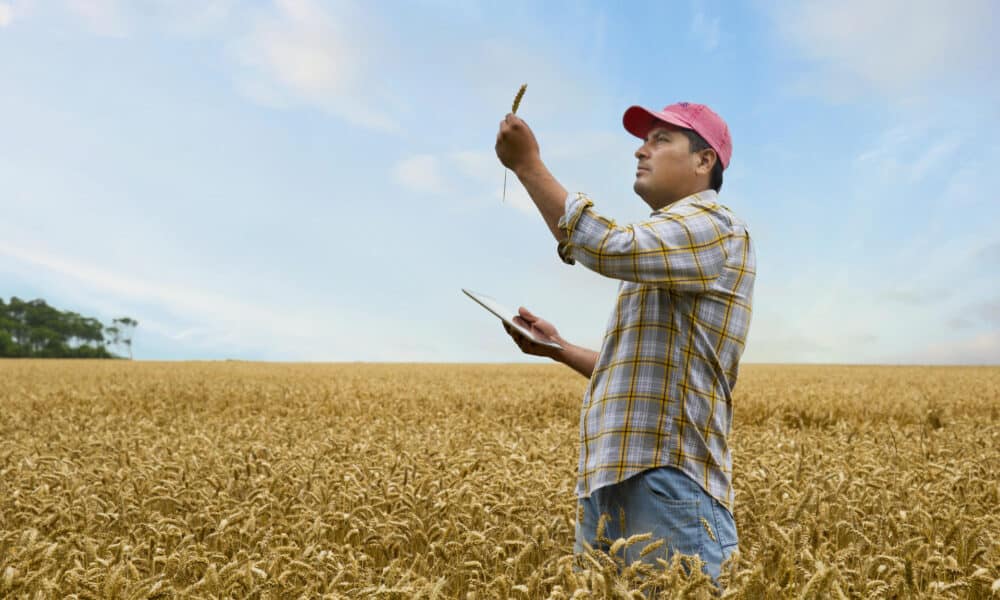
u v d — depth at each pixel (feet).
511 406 48.44
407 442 26.22
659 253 8.29
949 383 76.74
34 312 434.71
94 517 15.25
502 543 12.52
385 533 13.65
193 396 55.67
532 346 10.89
